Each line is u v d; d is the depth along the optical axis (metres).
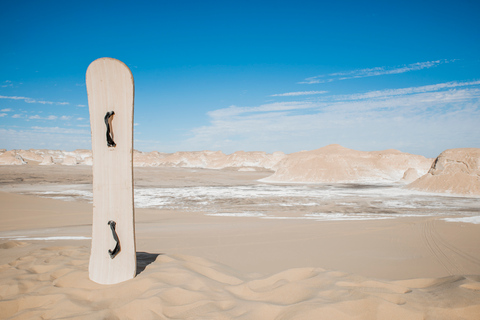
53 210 17.47
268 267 5.72
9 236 10.30
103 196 4.28
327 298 3.23
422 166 59.78
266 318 3.00
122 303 3.48
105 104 4.24
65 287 4.00
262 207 22.89
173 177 64.88
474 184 31.39
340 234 9.62
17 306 3.57
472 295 3.12
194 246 7.91
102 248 4.24
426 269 5.69
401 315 2.84
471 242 8.20
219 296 3.52
